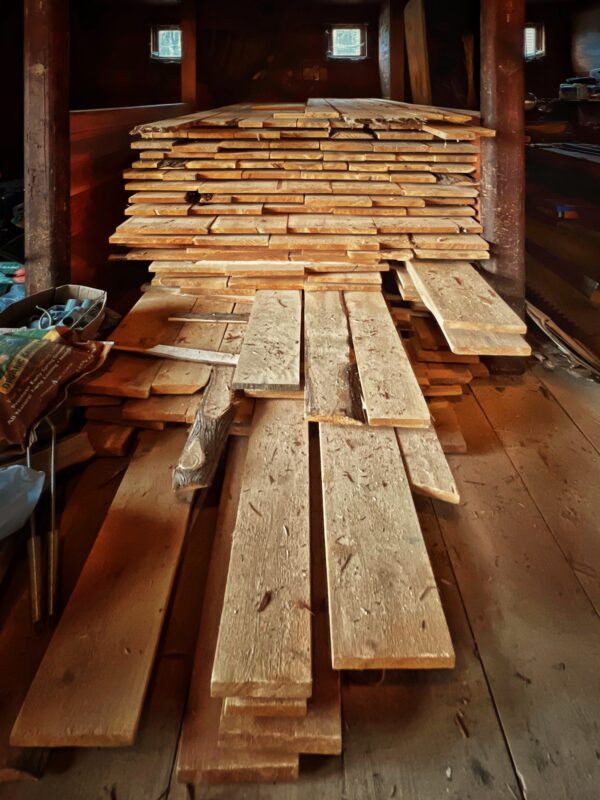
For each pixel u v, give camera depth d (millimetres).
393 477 1815
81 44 6180
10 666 1434
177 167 3010
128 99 6410
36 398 2076
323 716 1257
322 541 1727
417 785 1205
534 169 5871
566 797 1182
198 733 1257
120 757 1257
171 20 6195
